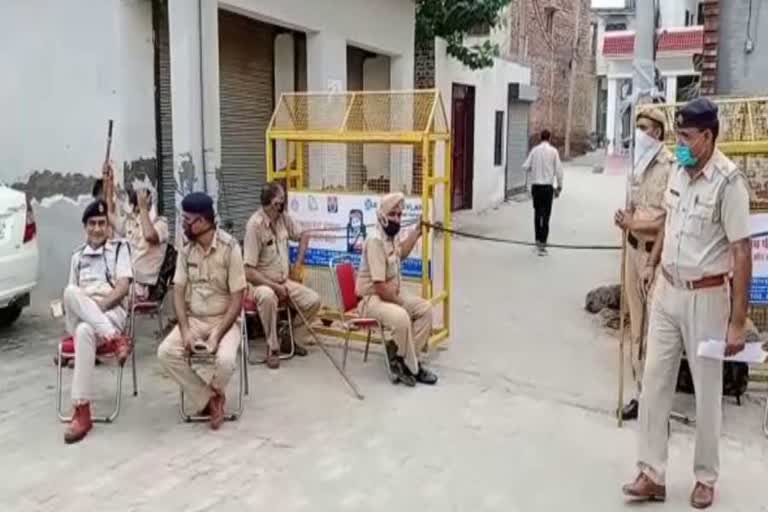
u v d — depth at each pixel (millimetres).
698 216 4066
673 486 4520
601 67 35125
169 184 8188
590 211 17469
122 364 5457
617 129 26141
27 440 5035
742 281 3984
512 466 4766
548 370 6574
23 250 6855
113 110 7695
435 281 10086
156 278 6867
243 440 5086
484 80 17031
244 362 5770
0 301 6715
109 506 4230
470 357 6910
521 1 23172
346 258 7090
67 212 8086
